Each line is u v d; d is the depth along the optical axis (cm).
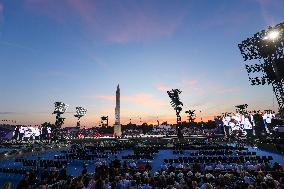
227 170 1914
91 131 12412
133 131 15112
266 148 4669
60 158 3659
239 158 2778
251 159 2759
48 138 9112
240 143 5972
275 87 3203
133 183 1427
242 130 7888
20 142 7762
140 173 1831
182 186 1334
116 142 7219
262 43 3212
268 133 6919
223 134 8825
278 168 1881
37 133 9012
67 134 11588
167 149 5325
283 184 1186
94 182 1359
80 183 1425
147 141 7375
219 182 1388
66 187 1480
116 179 1488
